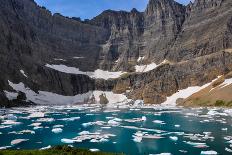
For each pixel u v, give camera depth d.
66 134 83.69
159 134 82.81
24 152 44.25
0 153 43.50
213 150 64.00
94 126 98.31
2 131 87.31
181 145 69.38
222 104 158.50
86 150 46.94
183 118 116.12
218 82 189.75
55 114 136.62
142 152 63.66
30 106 186.88
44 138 77.75
